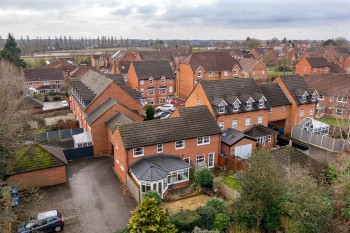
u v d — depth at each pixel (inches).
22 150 1314.0
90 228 1015.0
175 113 1501.0
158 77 2871.6
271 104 1878.7
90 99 1820.9
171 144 1334.9
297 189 805.9
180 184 1259.2
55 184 1310.3
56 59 5044.3
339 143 1681.8
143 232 708.0
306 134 1854.1
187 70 2898.6
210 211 907.4
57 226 992.2
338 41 7372.1
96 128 1605.6
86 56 6427.2
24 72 3449.8
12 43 3796.8
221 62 3009.4
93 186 1302.9
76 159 1595.7
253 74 3486.7
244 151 1546.5
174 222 856.9
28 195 1211.2
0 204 1000.9
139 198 1134.4
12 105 1617.9
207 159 1448.1
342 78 2453.2
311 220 750.5
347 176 849.5
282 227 871.7
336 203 802.2
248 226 906.1
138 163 1266.0
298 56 5521.7
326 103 2415.1
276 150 1234.0
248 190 853.2
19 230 961.5
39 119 2155.5
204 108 1505.9
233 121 1733.5
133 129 1304.1
